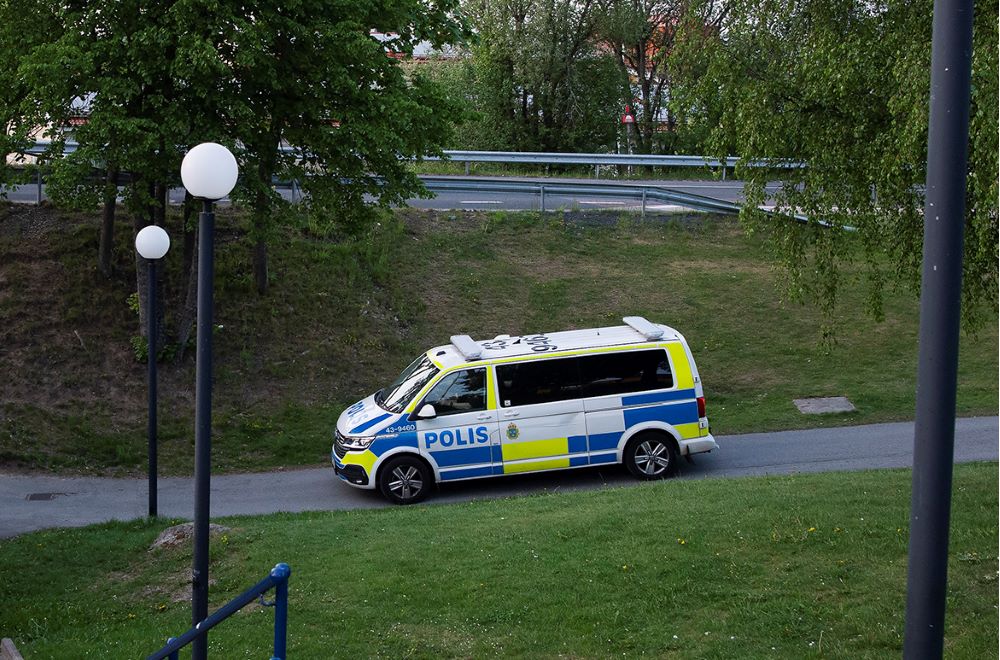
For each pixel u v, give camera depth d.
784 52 10.81
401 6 16.22
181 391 16.53
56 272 18.11
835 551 7.59
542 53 32.69
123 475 14.41
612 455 12.85
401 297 19.64
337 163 16.09
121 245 18.89
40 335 16.91
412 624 7.02
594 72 34.94
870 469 12.38
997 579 6.70
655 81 35.25
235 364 17.25
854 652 5.89
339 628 7.08
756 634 6.30
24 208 19.91
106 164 15.11
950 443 3.93
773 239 11.90
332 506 12.65
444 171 29.17
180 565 9.31
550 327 19.25
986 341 18.20
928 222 3.96
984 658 5.55
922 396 3.97
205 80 14.24
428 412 12.50
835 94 10.18
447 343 18.66
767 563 7.49
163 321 17.05
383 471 12.49
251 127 15.24
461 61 34.56
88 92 14.57
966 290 10.45
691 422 12.90
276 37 14.80
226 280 18.72
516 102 34.91
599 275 21.08
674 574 7.41
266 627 7.21
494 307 19.83
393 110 15.67
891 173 9.52
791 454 13.84
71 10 14.80
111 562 9.65
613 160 27.91
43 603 8.56
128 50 13.99
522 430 12.70
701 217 23.58
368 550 8.90
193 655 5.59
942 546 3.94
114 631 7.72
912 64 8.88
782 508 8.88
